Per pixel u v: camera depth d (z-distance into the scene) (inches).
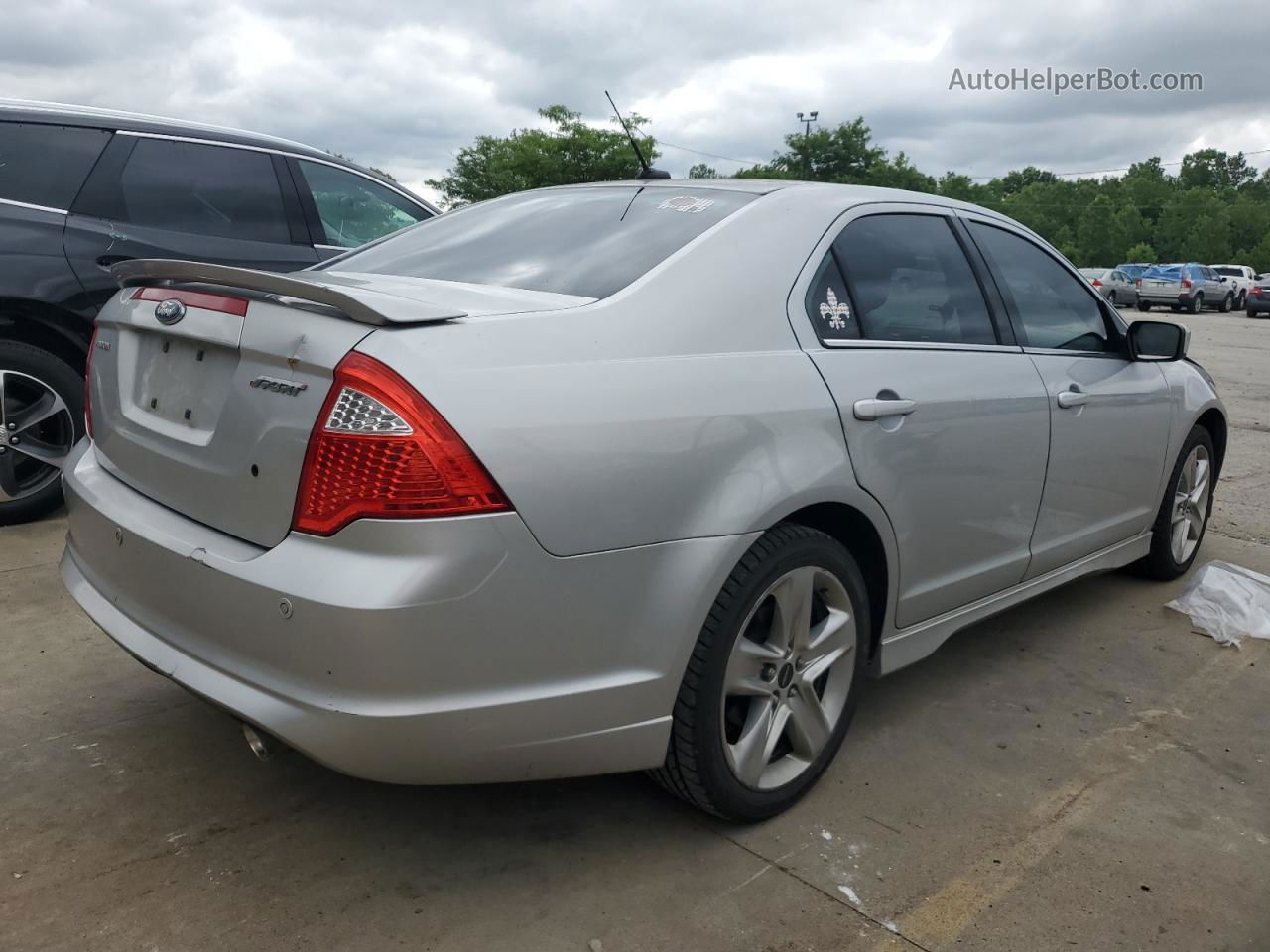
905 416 106.6
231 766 107.1
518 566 76.7
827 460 97.0
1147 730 124.5
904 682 135.8
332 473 74.7
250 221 205.6
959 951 83.4
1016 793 108.3
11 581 154.2
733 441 89.6
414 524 73.4
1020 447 124.5
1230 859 98.0
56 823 95.7
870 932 85.2
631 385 84.7
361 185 227.5
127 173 191.0
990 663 142.9
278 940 81.3
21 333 179.9
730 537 88.0
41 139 182.7
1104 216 3703.3
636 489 82.6
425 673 74.7
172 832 95.2
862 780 109.7
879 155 2111.2
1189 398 167.5
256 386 81.3
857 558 110.1
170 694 122.2
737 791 95.0
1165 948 84.9
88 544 98.7
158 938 81.0
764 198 108.5
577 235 107.0
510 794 104.0
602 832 98.0
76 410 183.0
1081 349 144.6
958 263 126.6
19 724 113.5
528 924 84.4
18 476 182.7
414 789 104.3
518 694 79.0
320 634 74.1
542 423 78.4
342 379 75.3
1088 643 151.9
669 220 105.6
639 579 83.7
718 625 89.2
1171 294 1325.0
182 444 88.6
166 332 91.7
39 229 178.9
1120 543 158.7
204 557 81.8
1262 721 128.2
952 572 119.0
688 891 89.6
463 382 76.2
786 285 101.8
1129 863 96.5
